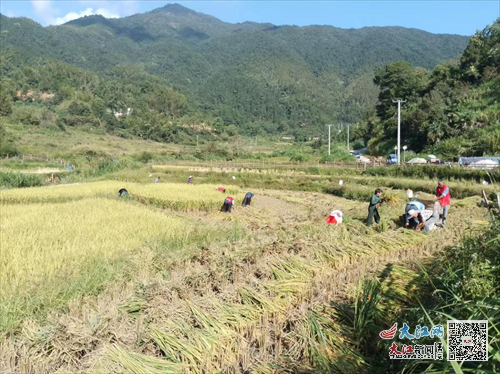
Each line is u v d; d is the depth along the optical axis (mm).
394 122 67250
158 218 11969
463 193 20938
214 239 9609
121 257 7191
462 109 57438
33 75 147625
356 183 28594
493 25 73438
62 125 103750
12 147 60875
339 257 7664
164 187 22266
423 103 63812
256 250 7395
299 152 67688
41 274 6305
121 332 4402
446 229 10344
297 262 6957
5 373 3939
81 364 3998
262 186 30750
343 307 5363
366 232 10188
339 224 11141
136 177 35625
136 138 116438
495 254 5758
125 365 3918
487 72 68250
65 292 5523
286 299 5641
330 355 4387
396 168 32219
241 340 4574
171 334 4434
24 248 7734
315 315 5082
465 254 6117
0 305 4930
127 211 13273
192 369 4117
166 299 5258
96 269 6344
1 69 155500
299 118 192750
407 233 9727
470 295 4914
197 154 64312
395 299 5617
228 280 6273
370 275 6723
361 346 4672
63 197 19250
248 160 58781
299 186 28516
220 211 16422
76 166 51875
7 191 21297
